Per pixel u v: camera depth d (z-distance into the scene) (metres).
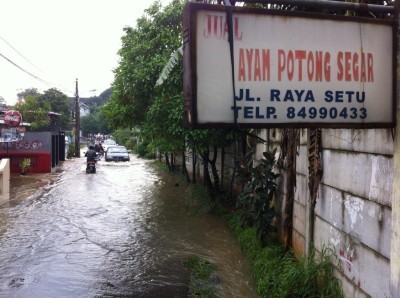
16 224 9.39
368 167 3.73
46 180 16.95
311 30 2.50
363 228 3.83
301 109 2.51
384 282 3.42
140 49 11.71
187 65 2.40
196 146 10.36
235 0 2.43
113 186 15.50
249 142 9.66
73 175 18.97
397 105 2.61
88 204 11.83
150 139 12.84
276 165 7.56
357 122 2.59
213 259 7.18
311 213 5.34
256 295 5.67
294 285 4.85
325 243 4.86
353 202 4.07
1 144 19.31
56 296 5.57
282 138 6.90
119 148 28.62
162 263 6.95
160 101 10.62
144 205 11.79
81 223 9.56
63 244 7.90
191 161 16.67
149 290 5.82
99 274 6.40
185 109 2.48
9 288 5.80
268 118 2.46
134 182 16.73
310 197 5.27
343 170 4.32
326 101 2.54
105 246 7.84
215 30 2.37
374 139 3.60
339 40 2.54
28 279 6.14
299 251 5.98
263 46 2.44
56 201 12.23
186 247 7.84
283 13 2.45
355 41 2.56
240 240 7.83
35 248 7.61
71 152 31.25
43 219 9.89
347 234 4.21
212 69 2.38
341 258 4.36
